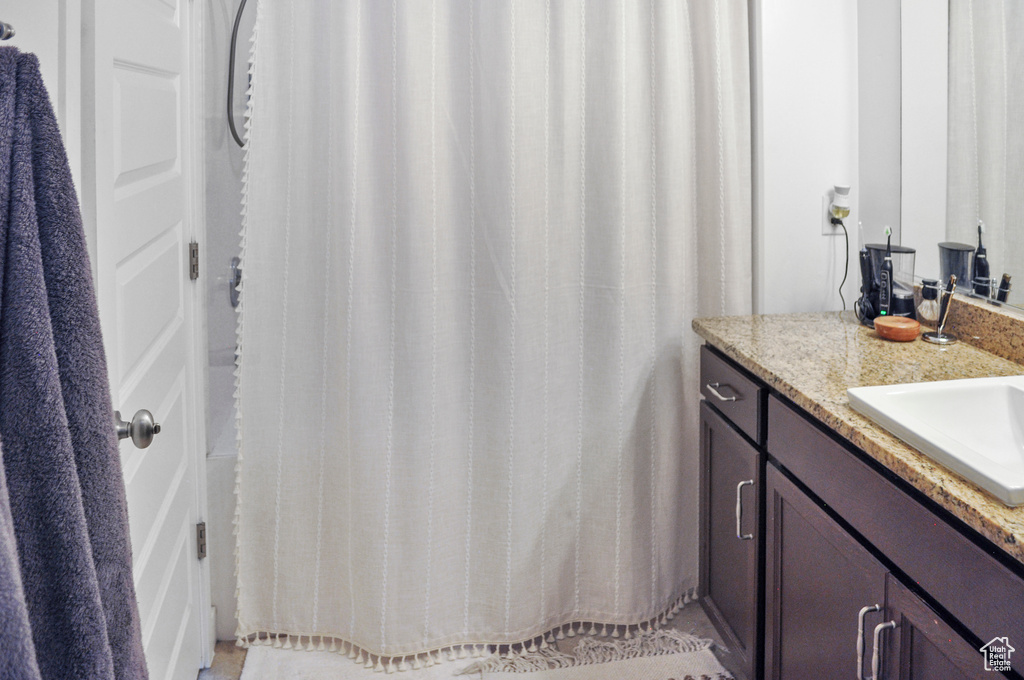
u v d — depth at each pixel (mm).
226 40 1967
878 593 1310
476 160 2020
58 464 774
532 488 2135
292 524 2119
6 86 754
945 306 1829
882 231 2127
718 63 2084
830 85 2133
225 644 2176
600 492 2197
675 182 2090
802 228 2188
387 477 2064
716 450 2018
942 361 1708
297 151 1985
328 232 2010
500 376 2076
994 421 1430
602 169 2062
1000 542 993
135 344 1396
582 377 2156
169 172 1712
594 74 2033
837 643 1465
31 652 659
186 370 1905
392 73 1937
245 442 2082
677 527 2268
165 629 1658
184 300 1877
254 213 1994
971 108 1794
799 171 2158
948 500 1093
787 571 1664
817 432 1500
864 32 2100
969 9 1772
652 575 2240
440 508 2115
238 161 2031
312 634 2170
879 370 1647
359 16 1917
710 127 2129
